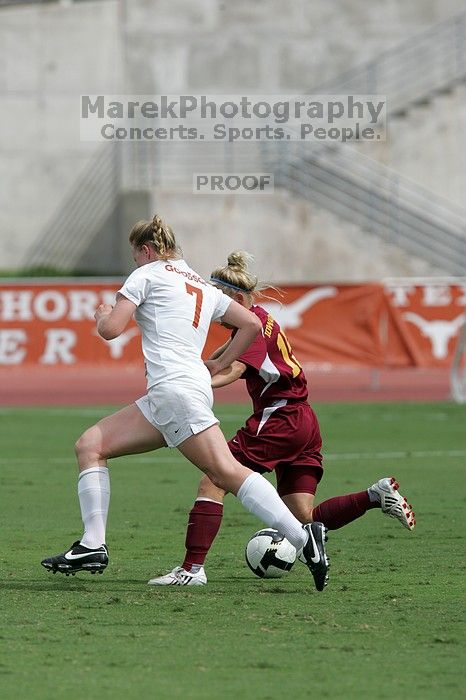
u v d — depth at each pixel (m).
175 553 28.00
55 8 123.12
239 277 25.28
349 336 70.62
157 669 17.67
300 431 25.22
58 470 43.03
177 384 22.81
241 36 125.25
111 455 23.91
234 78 125.06
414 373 88.25
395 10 127.50
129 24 124.19
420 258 111.31
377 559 27.27
